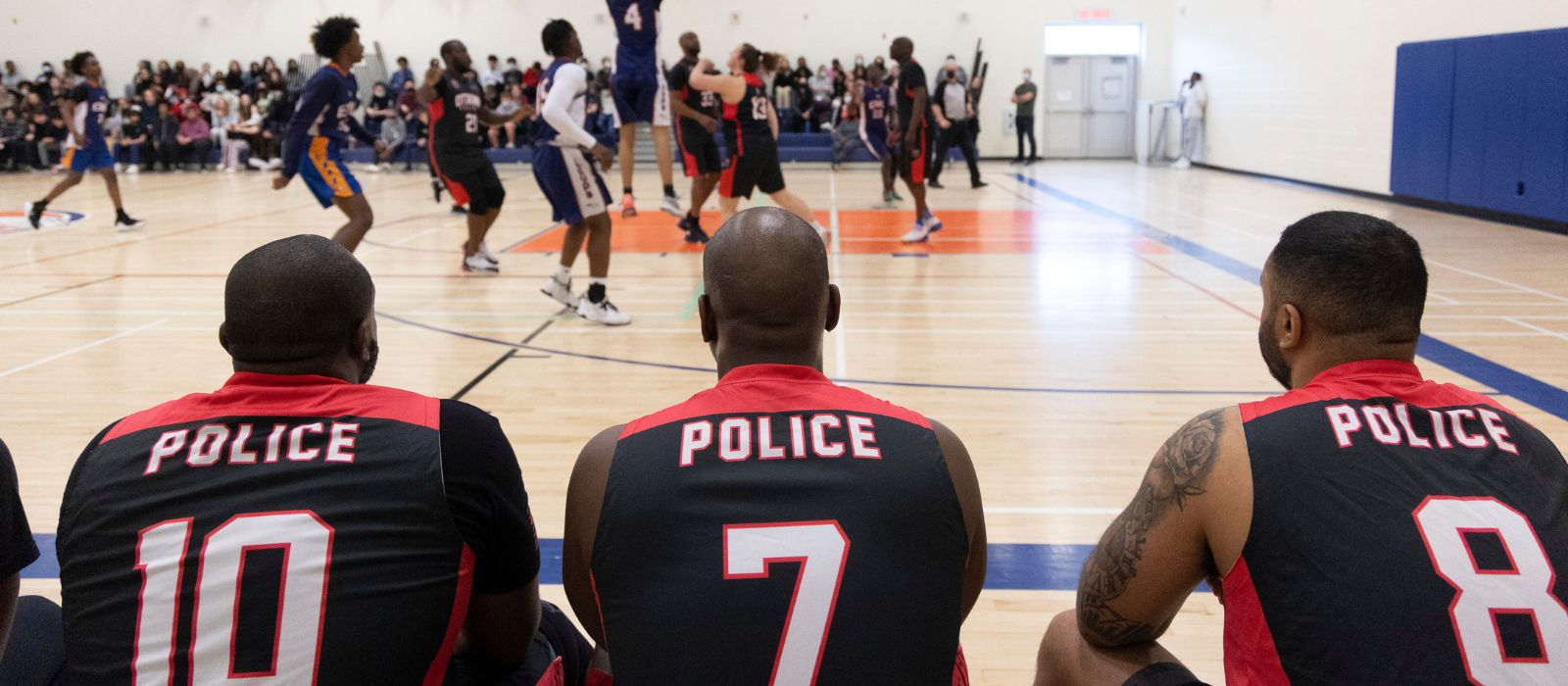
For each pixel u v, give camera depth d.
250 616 1.24
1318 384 1.43
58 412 4.11
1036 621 2.45
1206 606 2.53
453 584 1.33
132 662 1.23
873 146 12.23
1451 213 11.04
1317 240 1.44
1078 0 19.55
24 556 1.50
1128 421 3.98
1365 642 1.22
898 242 9.13
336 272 1.44
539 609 1.56
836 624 1.21
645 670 1.22
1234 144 17.02
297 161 5.96
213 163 19.08
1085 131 20.33
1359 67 12.95
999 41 19.73
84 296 6.65
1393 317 1.42
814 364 1.45
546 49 5.61
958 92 14.10
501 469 1.41
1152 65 19.81
